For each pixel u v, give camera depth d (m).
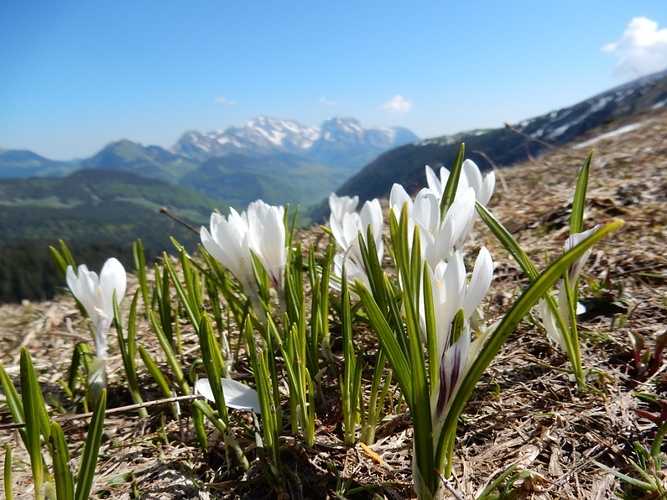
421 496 0.14
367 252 0.18
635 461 0.18
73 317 0.44
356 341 0.28
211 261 0.27
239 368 0.26
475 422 0.21
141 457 0.21
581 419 0.20
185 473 0.19
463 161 0.23
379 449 0.19
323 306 0.22
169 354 0.23
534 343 0.27
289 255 0.24
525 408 0.21
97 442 0.14
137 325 0.37
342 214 0.38
